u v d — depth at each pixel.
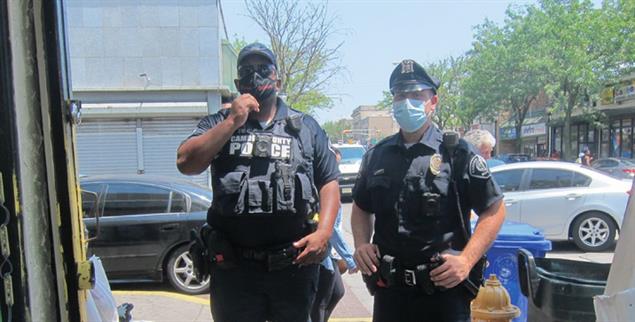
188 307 5.37
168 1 15.24
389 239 2.49
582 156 26.42
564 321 2.65
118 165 15.12
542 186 8.80
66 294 1.43
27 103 1.18
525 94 30.14
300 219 2.45
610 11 25.73
